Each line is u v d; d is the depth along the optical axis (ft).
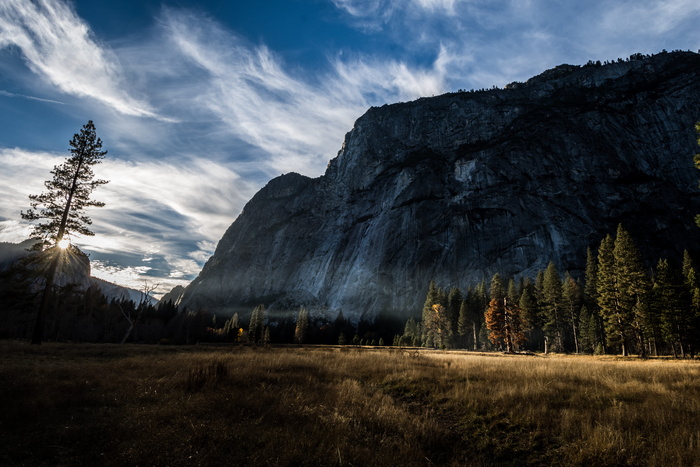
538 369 50.34
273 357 63.93
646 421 25.84
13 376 36.35
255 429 23.84
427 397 38.06
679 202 469.16
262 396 31.76
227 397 30.94
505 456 23.89
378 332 433.07
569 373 46.60
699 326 150.61
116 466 17.79
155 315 378.12
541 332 268.82
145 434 21.71
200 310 394.11
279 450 20.13
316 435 23.13
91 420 25.18
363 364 58.85
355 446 21.79
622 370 50.52
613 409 28.60
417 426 26.68
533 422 27.78
